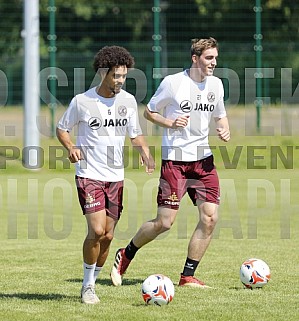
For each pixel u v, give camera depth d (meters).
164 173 16.81
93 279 15.04
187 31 52.00
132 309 14.33
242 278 16.38
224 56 50.03
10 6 54.19
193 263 16.70
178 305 14.68
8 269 18.61
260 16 48.25
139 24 53.16
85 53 49.50
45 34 52.03
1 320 13.52
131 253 16.88
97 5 54.44
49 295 15.63
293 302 14.96
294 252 21.25
